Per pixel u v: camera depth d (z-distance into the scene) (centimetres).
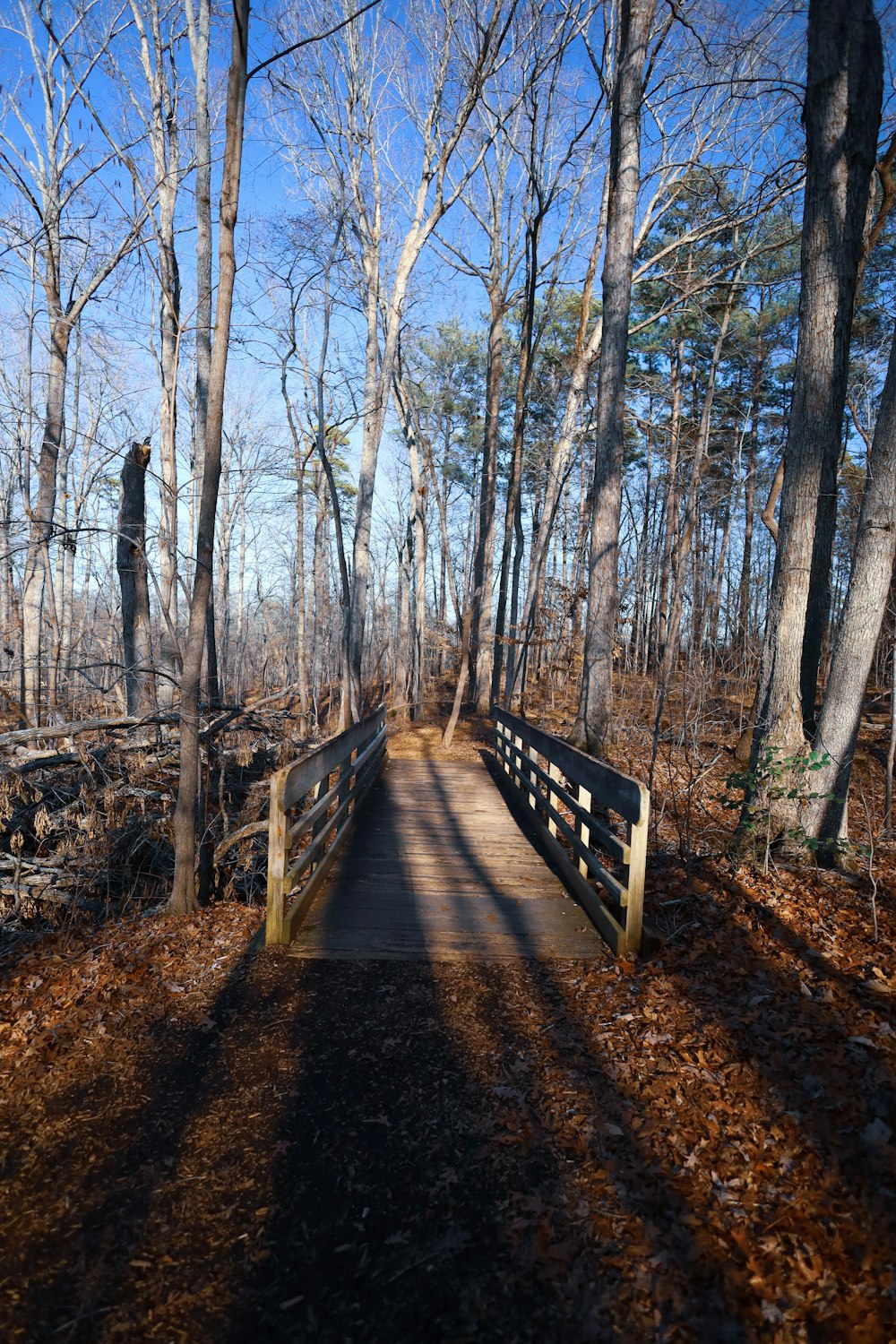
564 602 1975
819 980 417
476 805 962
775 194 1209
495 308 1831
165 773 763
